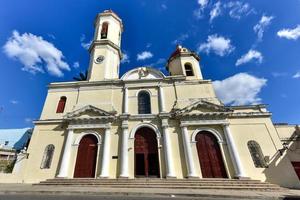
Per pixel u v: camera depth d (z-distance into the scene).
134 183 13.45
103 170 15.43
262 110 17.77
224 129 16.78
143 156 16.75
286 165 15.04
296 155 16.20
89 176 15.71
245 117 17.48
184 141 16.44
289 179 14.46
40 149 17.11
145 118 18.11
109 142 16.98
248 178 14.22
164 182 13.59
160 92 19.73
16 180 15.44
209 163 15.77
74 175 15.80
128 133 17.41
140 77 21.34
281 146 15.84
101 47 24.05
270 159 15.35
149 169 16.48
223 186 12.79
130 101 19.62
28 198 8.94
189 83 20.22
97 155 16.42
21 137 27.64
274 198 9.45
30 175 15.77
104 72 22.20
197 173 15.28
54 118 18.92
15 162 16.42
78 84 20.98
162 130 17.30
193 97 19.28
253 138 16.44
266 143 16.09
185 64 23.95
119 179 14.23
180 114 17.55
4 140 27.17
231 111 17.45
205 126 17.33
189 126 17.33
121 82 20.86
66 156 16.33
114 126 17.91
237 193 10.59
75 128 17.67
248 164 15.30
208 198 9.41
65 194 10.05
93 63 22.97
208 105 18.03
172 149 16.45
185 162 15.73
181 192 10.49
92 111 18.61
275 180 14.52
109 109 18.89
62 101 20.17
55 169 16.03
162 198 9.18
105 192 10.12
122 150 16.30
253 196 9.59
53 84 21.14
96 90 20.53
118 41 26.33
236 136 16.64
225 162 15.50
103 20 26.86
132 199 8.80
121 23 28.48
